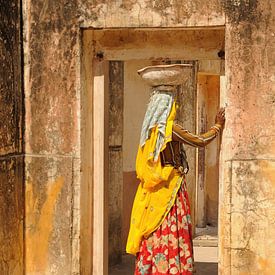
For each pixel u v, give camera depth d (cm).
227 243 418
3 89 417
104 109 469
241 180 415
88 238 462
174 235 428
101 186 469
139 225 438
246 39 411
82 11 432
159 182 428
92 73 463
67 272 445
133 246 441
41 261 449
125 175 702
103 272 471
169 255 427
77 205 441
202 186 877
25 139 448
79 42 434
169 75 423
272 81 409
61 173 442
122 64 663
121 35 455
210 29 432
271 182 412
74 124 438
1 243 415
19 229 444
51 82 440
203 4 417
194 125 792
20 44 442
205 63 808
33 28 441
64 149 441
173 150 437
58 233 445
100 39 459
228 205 418
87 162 456
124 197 702
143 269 436
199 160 872
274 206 411
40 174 446
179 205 433
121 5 428
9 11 425
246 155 414
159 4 424
